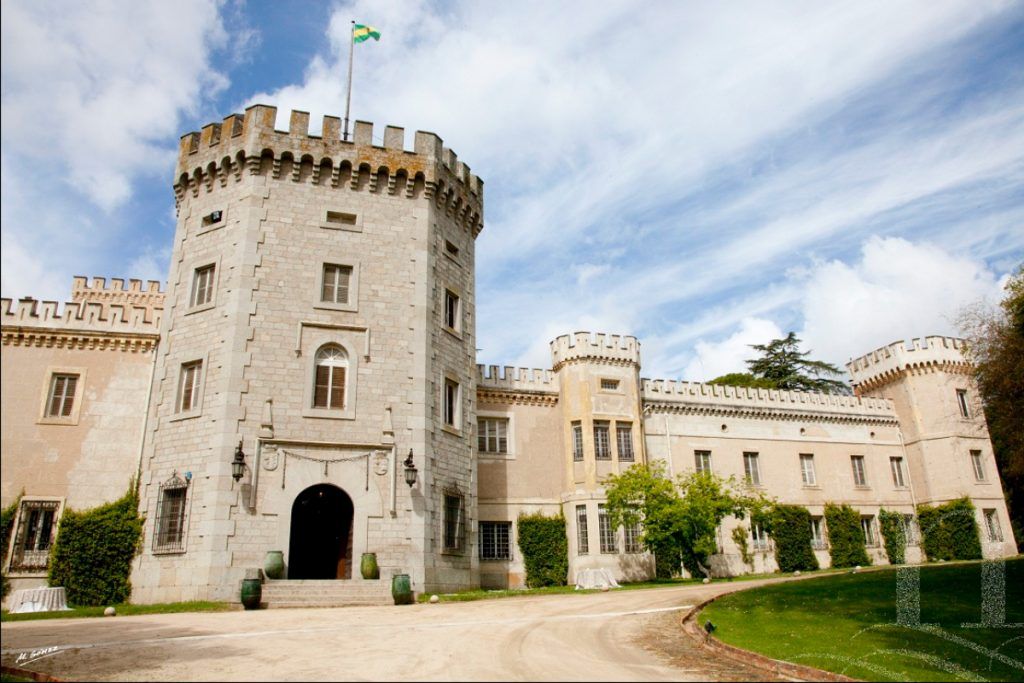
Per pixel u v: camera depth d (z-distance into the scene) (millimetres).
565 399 38188
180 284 27625
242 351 25109
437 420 27594
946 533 43781
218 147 28328
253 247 26391
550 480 37250
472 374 30859
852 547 43031
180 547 23562
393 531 24938
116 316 29422
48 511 26766
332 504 27203
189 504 23938
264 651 13062
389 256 28203
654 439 40469
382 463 25562
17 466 26875
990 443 45906
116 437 27984
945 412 45938
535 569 35062
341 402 26047
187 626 16672
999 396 29047
